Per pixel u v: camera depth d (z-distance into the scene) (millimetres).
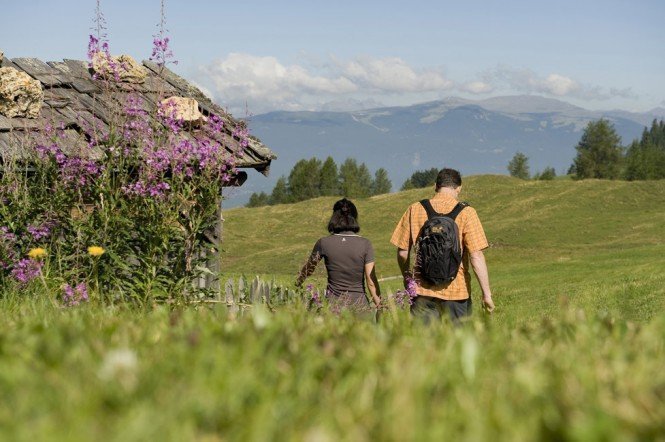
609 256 41875
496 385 2066
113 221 7664
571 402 1817
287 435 1551
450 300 6504
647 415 1705
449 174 6855
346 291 7672
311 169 164375
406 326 3383
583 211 94812
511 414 1719
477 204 103750
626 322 3332
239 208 110438
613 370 2238
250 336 2551
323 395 1917
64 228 8180
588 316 3365
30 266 7469
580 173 150875
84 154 8195
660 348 2725
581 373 2170
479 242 6547
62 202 8023
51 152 8297
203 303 7512
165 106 8352
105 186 7844
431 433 1537
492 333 3180
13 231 7996
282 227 97812
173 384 1933
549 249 72375
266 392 1876
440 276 6398
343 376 2148
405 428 1560
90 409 1651
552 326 3277
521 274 36938
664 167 152250
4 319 4125
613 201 98062
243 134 8406
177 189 7883
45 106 12273
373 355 2342
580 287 24312
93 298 6898
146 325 3350
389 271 60625
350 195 165000
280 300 8133
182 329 3088
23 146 9078
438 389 1986
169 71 14609
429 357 2389
